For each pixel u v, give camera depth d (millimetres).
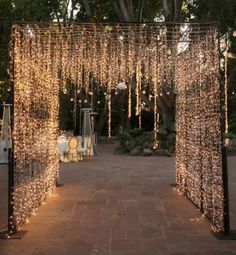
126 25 6113
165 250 4586
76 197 7715
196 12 17656
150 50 7633
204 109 6227
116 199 7527
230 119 20812
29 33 6203
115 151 19203
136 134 19031
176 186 8945
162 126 17719
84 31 6348
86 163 14070
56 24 5945
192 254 4449
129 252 4520
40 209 6668
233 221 5895
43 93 7352
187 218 6047
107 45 7363
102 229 5465
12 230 5266
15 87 5520
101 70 9156
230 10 16547
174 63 8180
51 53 7367
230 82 18609
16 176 5508
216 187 5508
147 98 17859
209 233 5262
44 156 7426
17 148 5570
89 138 15805
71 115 25359
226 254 4453
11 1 11516
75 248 4676
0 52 10664
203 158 6305
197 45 6496
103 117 27188
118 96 24672
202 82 6316
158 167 12805
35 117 6684
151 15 19438
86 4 17734
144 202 7234
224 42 8930
